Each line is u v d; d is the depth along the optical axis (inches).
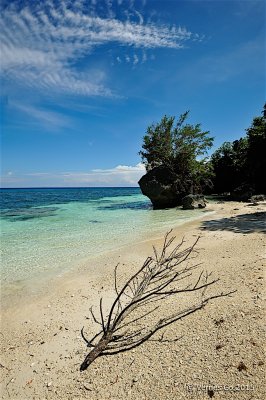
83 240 591.8
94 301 293.6
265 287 263.4
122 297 296.7
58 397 168.1
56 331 241.1
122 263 414.6
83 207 1482.5
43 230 738.8
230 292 261.1
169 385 164.1
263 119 1626.5
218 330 206.1
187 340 200.7
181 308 249.0
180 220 818.2
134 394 161.9
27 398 170.2
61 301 299.4
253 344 185.2
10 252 504.7
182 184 1391.5
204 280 308.8
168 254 438.9
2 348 222.4
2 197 3058.6
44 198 2751.0
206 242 491.2
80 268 404.2
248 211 887.1
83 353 207.5
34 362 202.4
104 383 173.2
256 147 1550.2
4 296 319.0
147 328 224.2
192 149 1437.0
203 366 174.2
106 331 206.8
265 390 150.7
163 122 1461.6
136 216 992.2
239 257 376.5
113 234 645.9
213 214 900.0
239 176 1822.1
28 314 275.6
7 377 189.2
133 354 194.2
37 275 383.2
